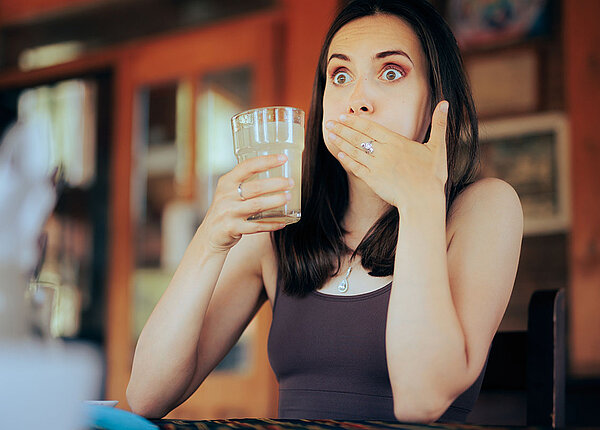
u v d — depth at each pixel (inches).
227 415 135.3
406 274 30.7
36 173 17.9
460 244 35.3
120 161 159.5
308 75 138.8
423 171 32.2
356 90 36.9
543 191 114.0
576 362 107.0
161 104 156.9
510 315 113.1
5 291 16.2
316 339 36.7
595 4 114.7
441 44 39.0
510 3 120.6
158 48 157.6
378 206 38.9
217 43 150.6
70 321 167.5
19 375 11.8
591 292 108.3
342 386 36.1
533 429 20.4
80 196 173.0
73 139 175.5
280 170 32.8
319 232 39.1
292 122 33.2
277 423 22.9
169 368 34.8
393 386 30.5
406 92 37.1
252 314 42.6
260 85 144.6
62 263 170.1
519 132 117.0
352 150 33.4
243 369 135.5
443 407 30.2
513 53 119.6
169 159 155.0
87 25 166.9
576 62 114.8
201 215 151.5
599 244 109.1
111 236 158.9
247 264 41.6
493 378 36.8
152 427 21.0
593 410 95.7
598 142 111.4
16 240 16.9
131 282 155.8
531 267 113.0
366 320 36.1
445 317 30.0
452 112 39.0
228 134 149.0
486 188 37.5
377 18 38.2
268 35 144.9
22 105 179.3
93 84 175.5
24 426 11.8
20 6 173.2
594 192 110.6
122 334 154.3
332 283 38.2
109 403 26.0
